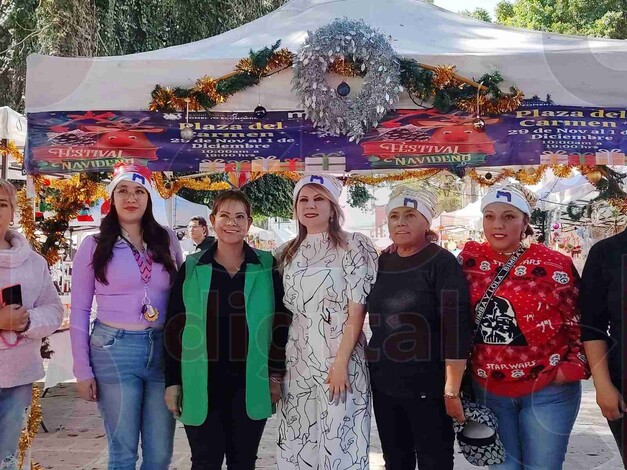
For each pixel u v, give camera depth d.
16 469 3.50
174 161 3.58
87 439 5.27
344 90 3.47
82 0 9.66
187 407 3.15
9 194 3.40
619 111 3.44
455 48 3.64
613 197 4.52
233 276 3.24
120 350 3.18
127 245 3.25
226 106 3.59
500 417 3.09
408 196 3.13
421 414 3.09
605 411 2.82
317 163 3.53
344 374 3.12
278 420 3.35
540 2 19.38
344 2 4.23
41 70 3.55
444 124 3.50
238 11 11.52
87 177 4.23
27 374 3.40
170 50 3.96
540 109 3.45
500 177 5.19
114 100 3.57
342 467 3.12
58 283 6.51
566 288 3.01
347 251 3.22
